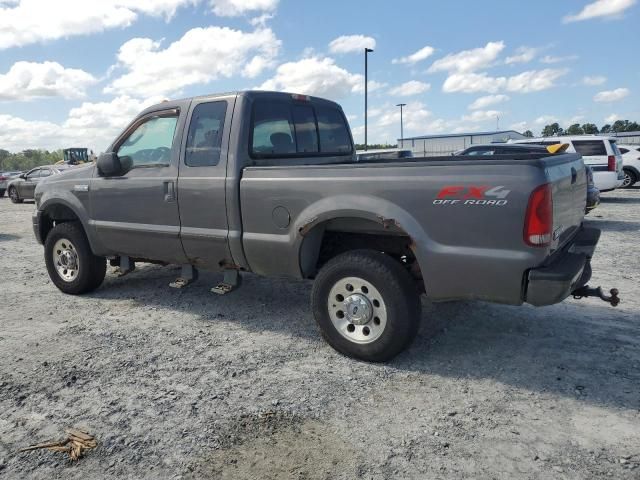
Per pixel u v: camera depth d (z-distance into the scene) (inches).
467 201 135.4
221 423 124.6
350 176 152.9
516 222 129.7
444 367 153.6
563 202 144.6
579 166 165.3
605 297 152.4
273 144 189.9
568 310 200.5
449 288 141.6
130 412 130.3
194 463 109.3
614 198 626.8
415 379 146.3
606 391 136.1
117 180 209.0
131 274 275.9
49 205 237.9
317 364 157.8
